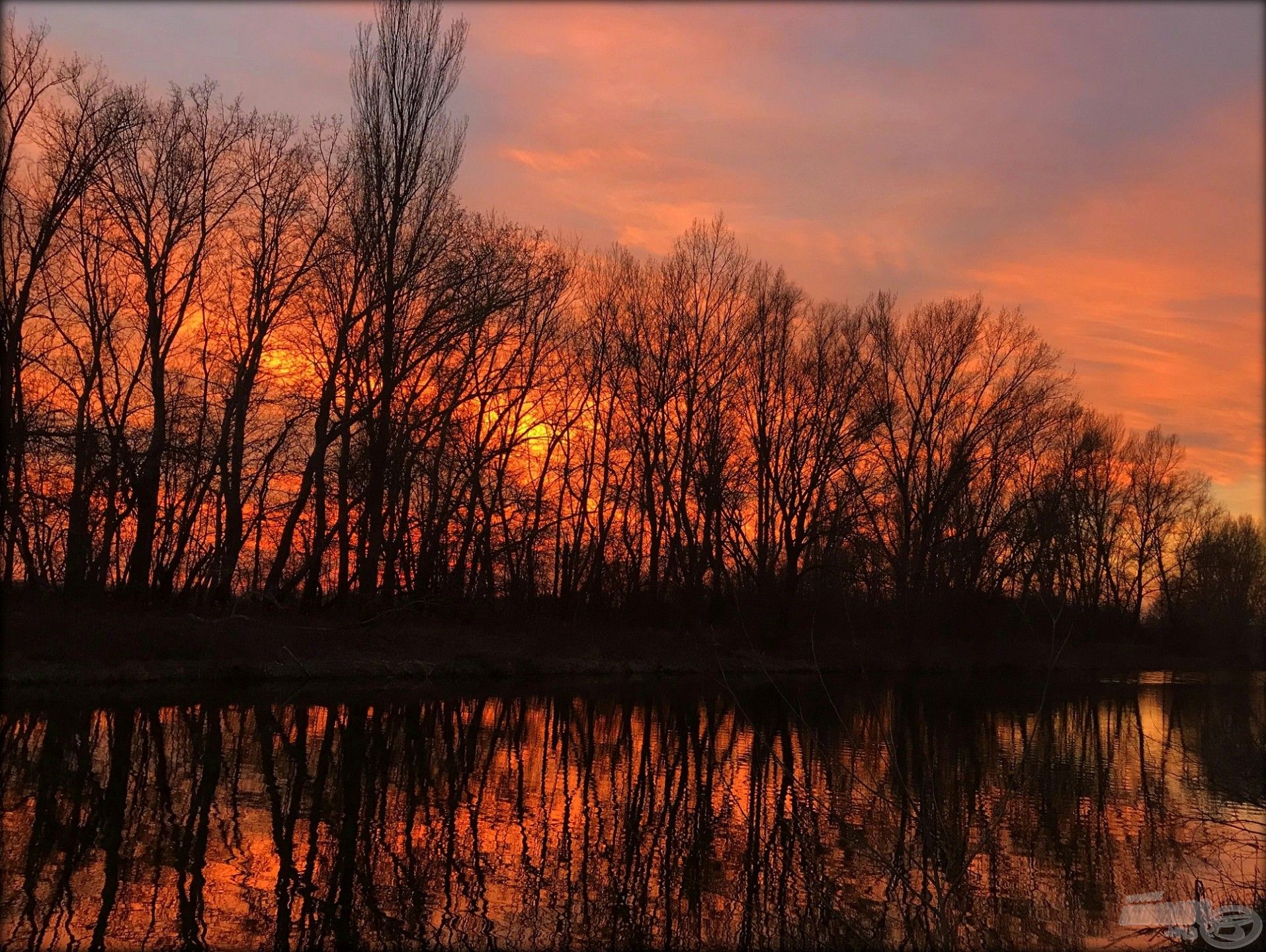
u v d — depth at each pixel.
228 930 8.40
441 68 27.38
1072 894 9.77
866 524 38.44
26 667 19.59
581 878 10.17
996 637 39.16
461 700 23.25
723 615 37.78
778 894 9.69
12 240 22.69
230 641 23.06
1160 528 64.50
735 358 39.69
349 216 27.39
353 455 29.17
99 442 24.61
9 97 23.02
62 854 10.12
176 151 27.12
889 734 8.91
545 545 38.28
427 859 10.62
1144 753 19.30
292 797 12.94
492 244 29.06
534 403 37.53
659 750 18.36
